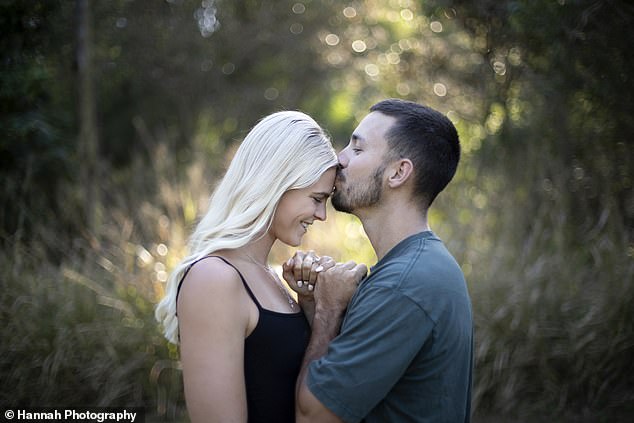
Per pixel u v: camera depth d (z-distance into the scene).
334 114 8.88
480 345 3.74
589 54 4.15
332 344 1.65
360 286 1.75
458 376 1.71
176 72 7.29
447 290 1.68
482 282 4.10
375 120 1.88
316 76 7.90
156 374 3.64
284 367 1.73
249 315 1.69
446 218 5.04
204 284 1.63
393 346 1.59
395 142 1.82
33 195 4.75
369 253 4.59
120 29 6.43
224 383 1.60
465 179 5.39
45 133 4.59
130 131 7.44
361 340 1.61
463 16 4.82
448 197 5.21
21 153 4.66
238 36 7.41
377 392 1.59
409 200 1.83
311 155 1.80
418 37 5.53
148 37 6.78
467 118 5.49
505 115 5.08
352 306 1.71
